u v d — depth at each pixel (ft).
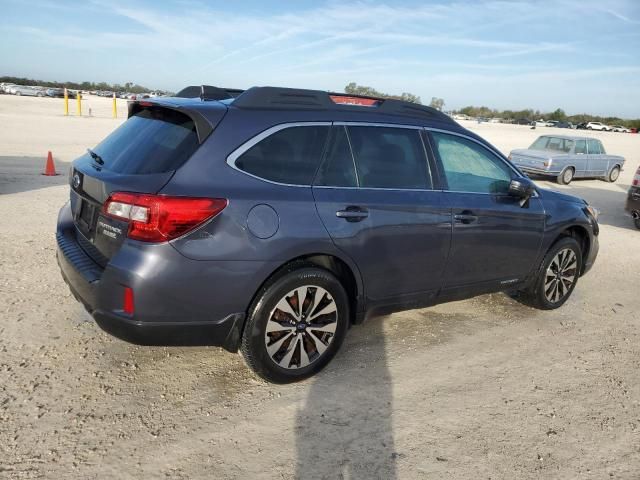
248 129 10.70
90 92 292.61
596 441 10.53
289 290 10.94
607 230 32.89
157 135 10.93
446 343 14.51
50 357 11.98
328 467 9.21
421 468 9.35
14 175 36.11
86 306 10.44
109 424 9.87
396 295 13.03
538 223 15.74
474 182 14.44
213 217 9.82
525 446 10.21
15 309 14.17
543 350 14.55
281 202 10.62
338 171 11.74
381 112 12.91
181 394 11.05
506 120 350.64
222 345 10.78
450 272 13.87
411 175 13.01
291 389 11.56
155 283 9.55
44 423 9.72
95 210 10.68
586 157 57.16
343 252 11.47
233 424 10.19
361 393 11.62
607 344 15.26
